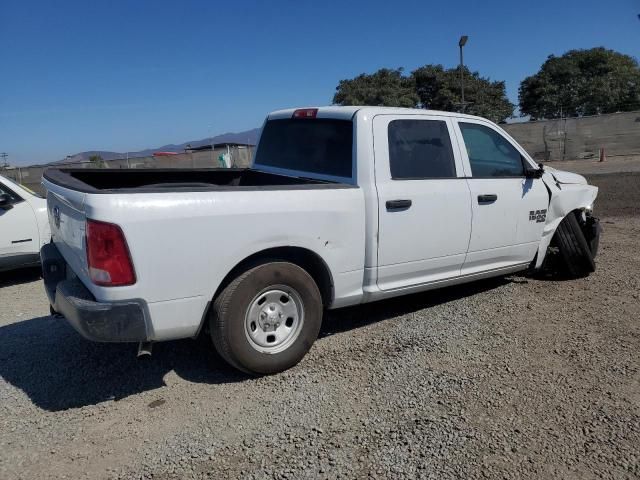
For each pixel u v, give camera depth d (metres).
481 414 3.30
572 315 4.91
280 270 3.73
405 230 4.38
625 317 4.82
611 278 6.04
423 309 5.18
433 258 4.64
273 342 3.83
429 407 3.39
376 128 4.32
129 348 4.40
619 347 4.19
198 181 5.71
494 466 2.82
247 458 2.93
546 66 58.19
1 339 4.71
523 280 6.08
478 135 5.07
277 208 3.68
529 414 3.28
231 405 3.48
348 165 4.31
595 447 2.96
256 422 3.28
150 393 3.66
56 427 3.26
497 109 53.94
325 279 4.13
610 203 11.97
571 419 3.22
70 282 3.59
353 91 53.88
